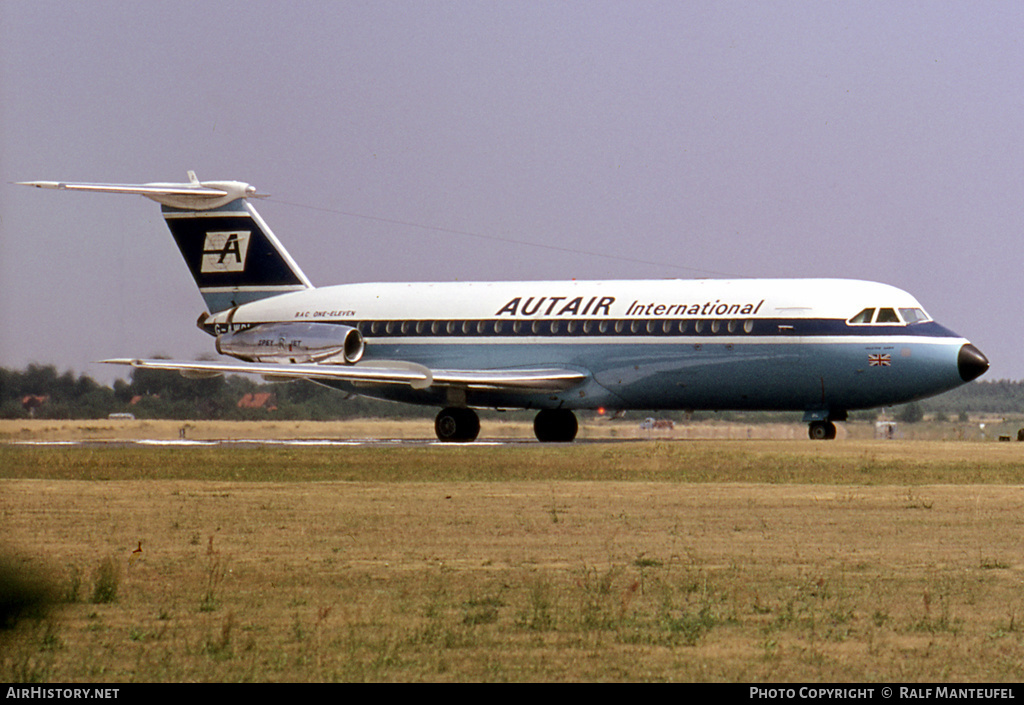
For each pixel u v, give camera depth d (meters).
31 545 80.31
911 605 61.72
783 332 181.75
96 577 68.38
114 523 90.19
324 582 67.94
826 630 56.50
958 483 119.06
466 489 113.06
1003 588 65.81
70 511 97.00
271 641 54.75
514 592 65.06
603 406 195.62
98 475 129.50
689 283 192.62
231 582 68.00
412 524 89.31
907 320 180.38
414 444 191.25
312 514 94.94
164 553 77.38
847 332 179.75
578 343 194.88
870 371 179.00
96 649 53.38
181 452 166.00
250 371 191.75
